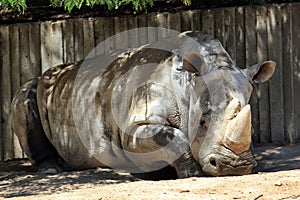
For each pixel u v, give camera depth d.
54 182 24.77
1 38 32.94
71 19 33.19
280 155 28.80
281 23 32.69
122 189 20.64
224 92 23.14
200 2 33.31
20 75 33.03
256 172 23.91
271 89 32.50
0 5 32.97
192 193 19.28
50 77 29.69
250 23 32.81
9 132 32.81
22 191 23.34
